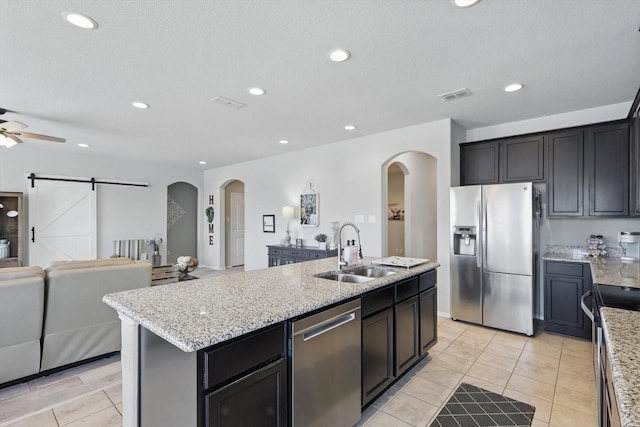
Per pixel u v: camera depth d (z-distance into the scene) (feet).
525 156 12.44
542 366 9.05
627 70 8.74
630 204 10.38
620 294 6.33
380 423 6.66
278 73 8.94
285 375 5.02
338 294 6.06
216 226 25.71
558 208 11.75
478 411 7.04
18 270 8.41
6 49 7.56
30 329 8.23
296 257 17.58
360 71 8.82
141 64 8.38
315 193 17.93
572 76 9.11
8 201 17.62
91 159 20.81
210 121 13.29
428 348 9.39
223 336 4.09
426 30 6.88
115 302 5.49
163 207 24.34
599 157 11.02
